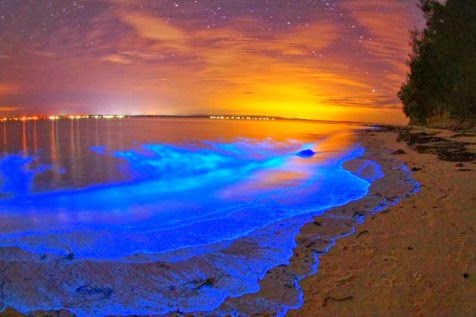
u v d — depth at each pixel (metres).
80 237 2.95
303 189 4.35
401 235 2.77
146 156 6.22
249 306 1.99
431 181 4.26
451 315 1.80
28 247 2.76
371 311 1.88
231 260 2.53
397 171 5.01
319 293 2.07
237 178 4.93
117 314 1.96
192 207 3.71
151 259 2.57
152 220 3.34
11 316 1.94
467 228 2.80
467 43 8.97
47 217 3.39
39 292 2.16
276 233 2.99
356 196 3.95
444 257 2.37
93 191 4.27
